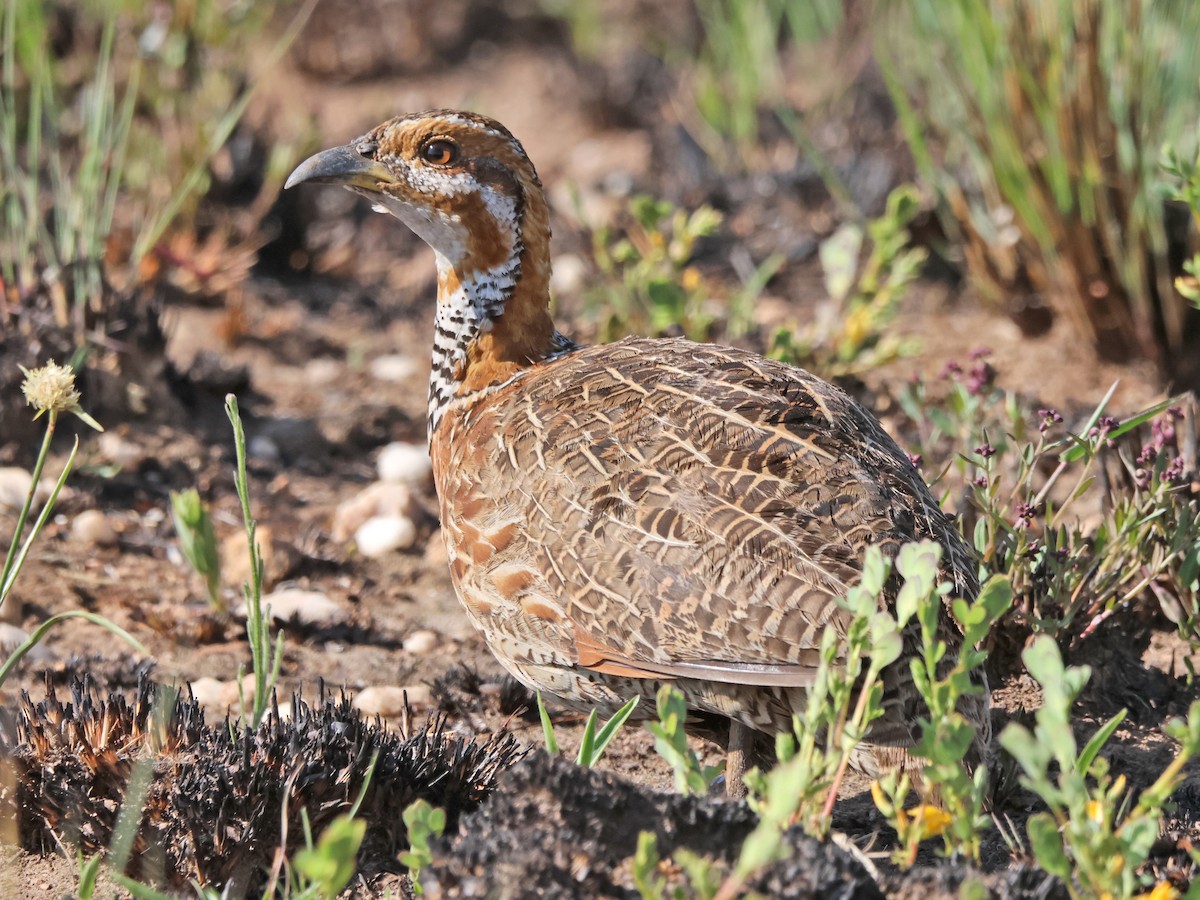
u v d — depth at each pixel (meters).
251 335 15.40
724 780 8.52
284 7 22.95
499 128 9.40
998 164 14.33
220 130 14.81
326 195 17.94
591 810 6.71
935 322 15.46
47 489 12.11
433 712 9.60
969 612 6.30
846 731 6.54
